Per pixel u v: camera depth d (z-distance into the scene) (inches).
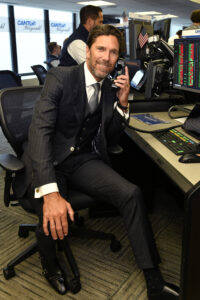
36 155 47.9
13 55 284.5
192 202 30.8
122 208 49.9
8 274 57.5
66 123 54.6
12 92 60.6
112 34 49.9
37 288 55.8
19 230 69.8
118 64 82.6
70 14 348.5
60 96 51.9
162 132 58.5
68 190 56.1
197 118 56.8
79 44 93.6
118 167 79.2
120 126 59.6
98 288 55.7
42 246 51.3
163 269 60.4
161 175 85.9
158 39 83.9
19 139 60.3
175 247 67.5
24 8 286.2
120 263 62.5
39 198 49.6
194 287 34.8
